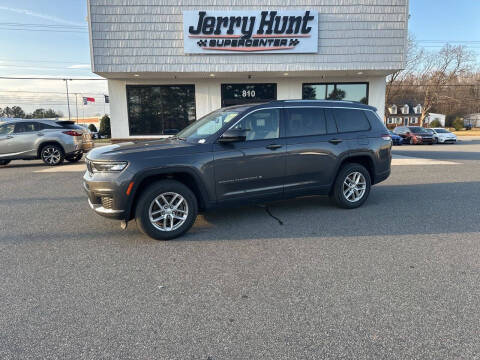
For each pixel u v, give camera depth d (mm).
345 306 2666
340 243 4020
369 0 12219
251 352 2150
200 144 4332
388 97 46469
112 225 4832
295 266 3406
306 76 14156
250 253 3752
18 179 8820
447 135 25594
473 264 3408
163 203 4199
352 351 2146
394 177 8703
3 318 2537
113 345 2229
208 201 4398
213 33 12008
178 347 2205
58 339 2291
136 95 14086
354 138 5418
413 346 2186
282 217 5105
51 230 4629
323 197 6449
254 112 4684
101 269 3391
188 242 4113
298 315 2551
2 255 3766
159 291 2941
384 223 4781
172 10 11891
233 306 2689
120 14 11758
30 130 11516
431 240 4098
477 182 7879
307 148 4988
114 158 3932
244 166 4543
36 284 3082
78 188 7551
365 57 12477
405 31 12414
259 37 12133
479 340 2236
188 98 14289
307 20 12039
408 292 2869
